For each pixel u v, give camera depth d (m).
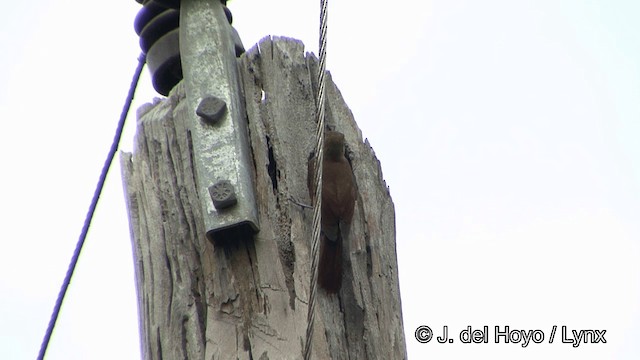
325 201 13.80
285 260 12.76
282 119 13.56
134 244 13.23
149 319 12.84
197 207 12.93
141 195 13.34
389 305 13.78
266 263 12.59
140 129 13.62
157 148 13.41
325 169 14.16
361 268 13.75
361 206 14.32
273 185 13.21
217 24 13.56
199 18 13.59
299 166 13.54
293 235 12.89
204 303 12.64
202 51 13.38
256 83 13.66
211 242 12.70
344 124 14.87
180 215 12.97
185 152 13.20
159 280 12.85
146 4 14.16
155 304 12.80
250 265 12.59
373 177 14.80
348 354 12.98
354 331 13.20
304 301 12.55
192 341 12.47
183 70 13.38
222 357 12.29
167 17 14.02
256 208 12.80
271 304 12.41
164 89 14.19
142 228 13.21
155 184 13.27
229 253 12.65
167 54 13.95
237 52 14.02
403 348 13.60
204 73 13.27
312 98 14.21
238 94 13.31
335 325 13.02
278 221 12.95
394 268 14.29
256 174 13.06
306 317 12.47
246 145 13.09
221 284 12.57
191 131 13.02
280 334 12.30
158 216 13.09
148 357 12.70
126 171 13.59
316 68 14.47
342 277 13.48
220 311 12.50
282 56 14.01
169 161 13.27
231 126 12.95
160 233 13.02
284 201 13.09
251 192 12.78
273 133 13.43
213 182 12.70
